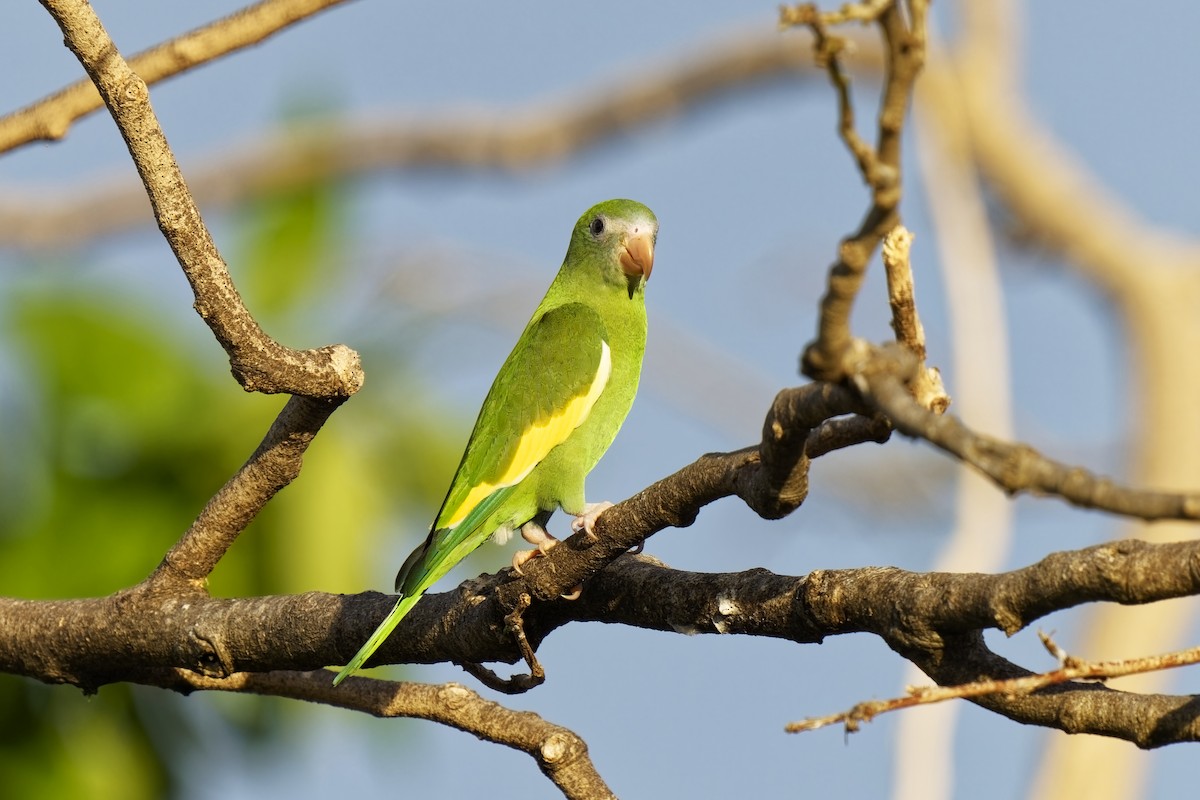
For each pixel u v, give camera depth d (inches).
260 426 411.2
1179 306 722.2
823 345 184.9
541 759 302.0
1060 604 207.0
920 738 396.2
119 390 407.5
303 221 451.8
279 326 444.1
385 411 432.1
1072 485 165.8
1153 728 206.5
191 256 254.2
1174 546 196.7
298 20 337.4
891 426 216.4
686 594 275.7
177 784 406.9
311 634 305.7
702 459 252.8
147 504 404.8
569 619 302.8
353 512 417.7
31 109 346.6
